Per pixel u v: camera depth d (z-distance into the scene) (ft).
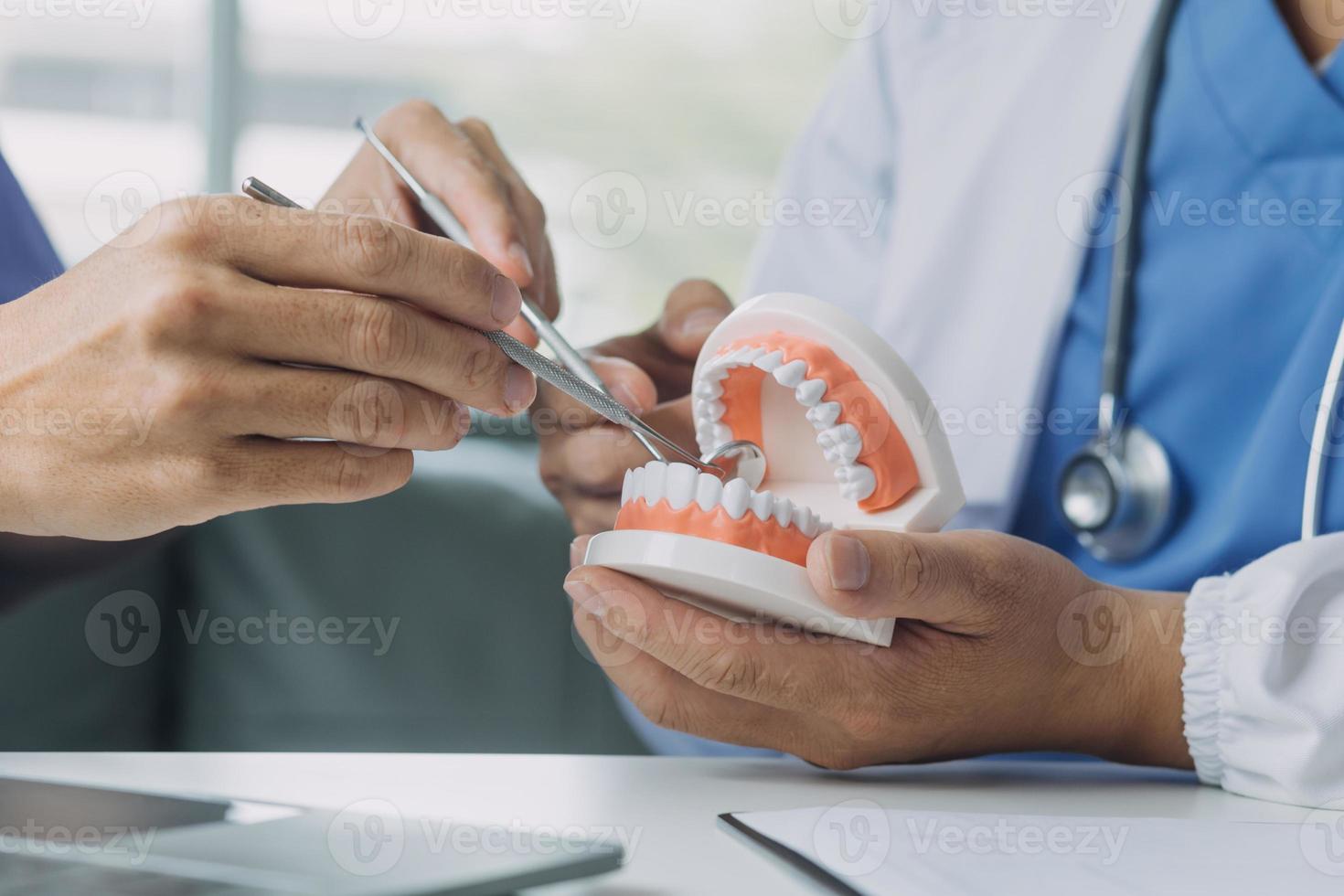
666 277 6.16
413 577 4.42
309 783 1.63
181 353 1.37
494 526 4.52
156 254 1.36
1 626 3.51
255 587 4.29
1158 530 2.72
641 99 6.30
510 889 0.91
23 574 2.54
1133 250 2.89
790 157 4.00
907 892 0.97
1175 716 1.90
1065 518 2.80
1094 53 3.11
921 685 1.73
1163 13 2.98
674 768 1.84
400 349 1.39
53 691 3.67
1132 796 1.69
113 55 5.90
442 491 4.52
